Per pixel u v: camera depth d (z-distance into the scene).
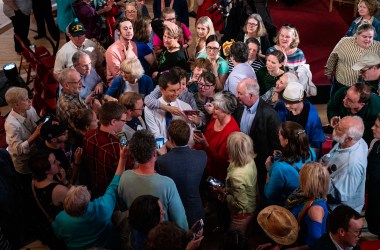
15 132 3.80
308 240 2.71
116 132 3.24
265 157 3.62
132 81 4.25
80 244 2.78
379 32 5.02
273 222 2.75
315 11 8.09
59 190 3.04
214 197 3.62
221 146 3.54
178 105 3.81
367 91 3.53
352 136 3.06
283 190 3.03
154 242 2.17
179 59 4.87
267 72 4.40
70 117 3.69
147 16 5.59
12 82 5.67
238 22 5.86
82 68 4.38
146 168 2.72
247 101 3.53
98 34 6.00
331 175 3.17
